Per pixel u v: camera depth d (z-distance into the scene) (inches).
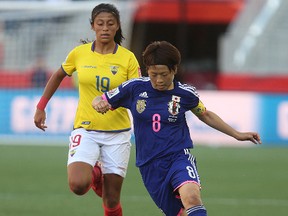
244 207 1439.5
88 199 1507.1
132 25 3540.8
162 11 3535.9
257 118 2632.9
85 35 3457.2
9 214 1326.3
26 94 2701.8
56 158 2242.9
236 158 2310.5
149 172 975.0
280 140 2645.2
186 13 3508.9
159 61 930.1
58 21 3484.3
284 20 3641.7
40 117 1133.1
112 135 1101.1
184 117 986.7
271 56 3565.5
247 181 1825.8
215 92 2635.3
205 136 2682.1
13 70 3307.1
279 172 2001.7
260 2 3671.3
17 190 1626.5
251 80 3506.4
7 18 3472.0
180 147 967.6
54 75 1123.3
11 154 2332.7
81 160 1066.7
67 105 2679.6
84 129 1099.9
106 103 976.3
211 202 1497.3
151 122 970.1
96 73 1091.3
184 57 3331.7
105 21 1081.4
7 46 3400.6
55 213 1343.5
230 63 3548.2
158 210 1385.3
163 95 972.6
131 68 1100.5
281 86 3496.6
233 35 3631.9
